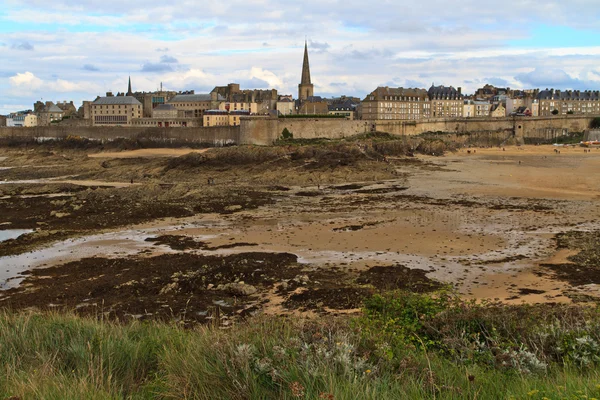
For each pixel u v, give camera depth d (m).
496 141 162.38
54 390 10.99
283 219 58.19
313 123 137.50
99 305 30.67
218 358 12.20
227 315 28.38
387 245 44.94
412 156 126.25
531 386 11.41
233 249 44.91
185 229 53.72
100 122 181.50
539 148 149.62
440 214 58.72
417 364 12.78
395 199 70.12
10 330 16.19
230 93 194.50
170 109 184.00
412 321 17.75
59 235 51.56
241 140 132.50
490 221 54.25
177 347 14.71
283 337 13.83
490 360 14.03
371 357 13.03
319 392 10.55
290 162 104.19
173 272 37.19
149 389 12.03
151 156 129.62
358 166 99.44
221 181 92.06
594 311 20.14
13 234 53.44
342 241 46.78
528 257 40.12
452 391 10.88
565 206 62.25
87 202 69.50
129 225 56.28
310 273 36.62
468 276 35.53
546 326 16.36
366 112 183.00
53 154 140.00
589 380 11.55
